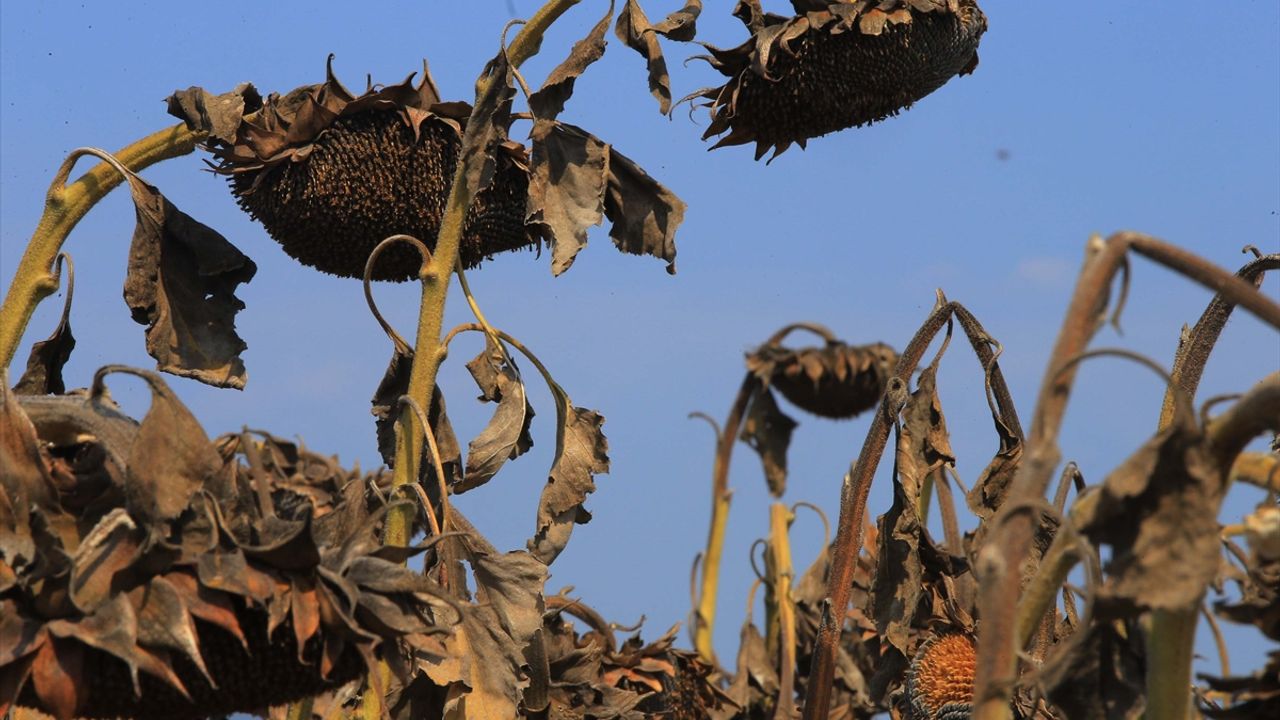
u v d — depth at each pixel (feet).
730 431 39.22
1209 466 10.94
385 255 25.35
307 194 24.36
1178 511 10.97
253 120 25.20
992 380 24.98
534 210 23.97
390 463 25.67
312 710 23.21
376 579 14.44
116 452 14.89
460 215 23.88
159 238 25.52
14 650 13.41
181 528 14.14
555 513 26.81
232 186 25.25
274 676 14.34
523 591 24.72
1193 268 11.13
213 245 25.82
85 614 13.61
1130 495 11.05
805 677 34.24
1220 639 17.42
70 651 13.57
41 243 24.27
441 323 23.94
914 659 24.16
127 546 14.01
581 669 26.73
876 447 25.46
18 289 24.03
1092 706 13.48
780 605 32.81
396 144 24.45
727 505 38.78
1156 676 12.30
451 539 24.79
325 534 16.08
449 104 24.73
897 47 24.67
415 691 23.66
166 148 25.46
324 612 14.16
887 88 25.00
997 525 10.80
